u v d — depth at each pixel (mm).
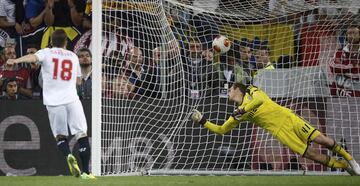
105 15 33156
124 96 33094
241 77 36250
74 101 27266
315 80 35500
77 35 38281
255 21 36406
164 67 34344
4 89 36438
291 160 34344
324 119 34875
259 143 34250
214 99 34812
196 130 33875
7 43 37719
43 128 32750
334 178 29750
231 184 25562
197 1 36062
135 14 34125
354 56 36094
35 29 38500
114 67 33250
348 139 34594
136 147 32594
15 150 32750
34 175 32625
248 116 30969
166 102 33812
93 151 29734
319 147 34875
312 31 36625
